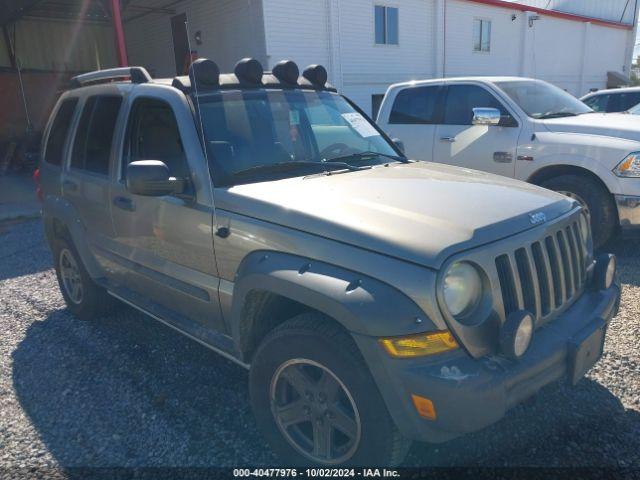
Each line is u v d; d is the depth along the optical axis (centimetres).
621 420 292
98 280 418
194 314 316
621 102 1083
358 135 382
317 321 235
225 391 338
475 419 206
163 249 323
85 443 293
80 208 408
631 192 520
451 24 2012
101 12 1955
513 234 239
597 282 285
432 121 684
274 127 332
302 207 251
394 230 226
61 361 388
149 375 361
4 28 1978
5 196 1179
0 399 341
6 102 1833
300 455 253
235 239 269
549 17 2386
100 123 390
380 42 1817
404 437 225
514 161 599
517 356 219
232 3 1595
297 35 1588
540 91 664
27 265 650
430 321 207
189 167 297
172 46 1912
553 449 271
